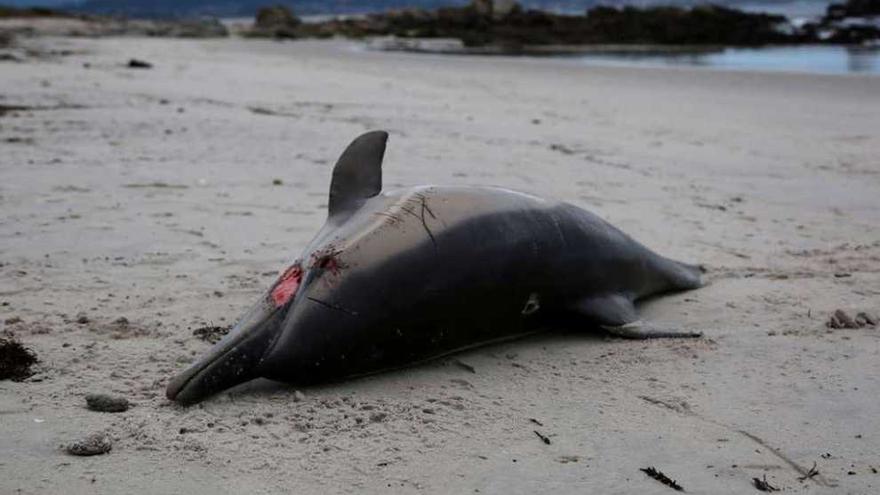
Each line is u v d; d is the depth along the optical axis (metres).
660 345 5.15
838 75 25.00
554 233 5.12
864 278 6.55
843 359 4.98
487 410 4.27
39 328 5.09
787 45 47.72
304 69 26.02
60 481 3.50
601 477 3.68
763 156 12.09
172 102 15.93
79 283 5.95
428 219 4.66
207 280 6.09
